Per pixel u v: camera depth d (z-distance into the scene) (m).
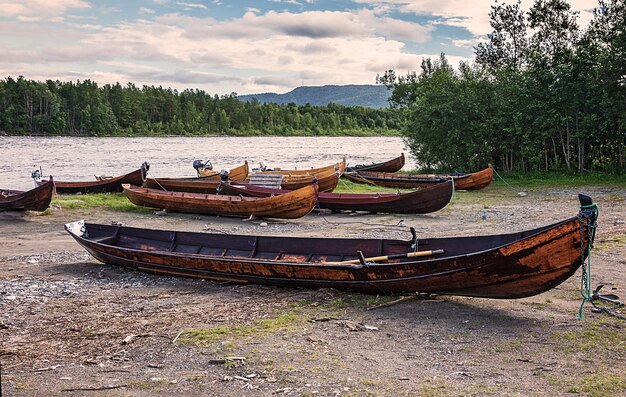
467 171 37.03
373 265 10.84
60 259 15.94
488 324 9.48
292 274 11.93
